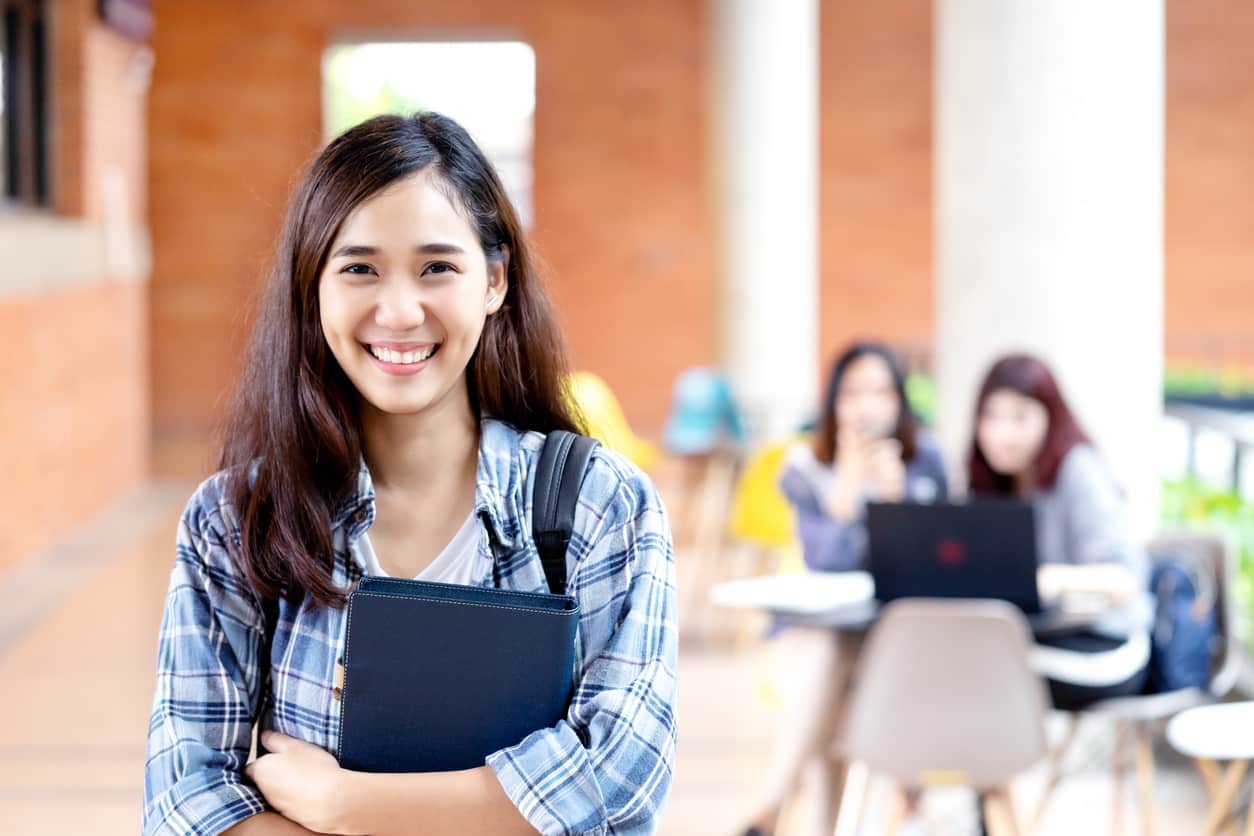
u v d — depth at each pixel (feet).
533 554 5.28
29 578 25.93
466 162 5.27
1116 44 17.07
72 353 29.60
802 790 13.71
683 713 19.03
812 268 35.88
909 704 11.89
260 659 5.39
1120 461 17.19
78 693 19.34
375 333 5.09
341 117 48.06
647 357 44.09
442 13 42.39
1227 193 43.60
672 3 43.16
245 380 5.39
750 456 29.91
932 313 44.39
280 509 5.18
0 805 15.28
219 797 5.06
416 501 5.37
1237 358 43.80
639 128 43.47
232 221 41.65
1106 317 17.19
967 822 14.85
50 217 28.96
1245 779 12.43
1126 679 13.35
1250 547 17.97
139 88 34.60
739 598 13.53
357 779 4.98
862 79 43.93
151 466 38.34
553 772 4.95
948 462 17.80
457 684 5.02
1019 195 17.28
